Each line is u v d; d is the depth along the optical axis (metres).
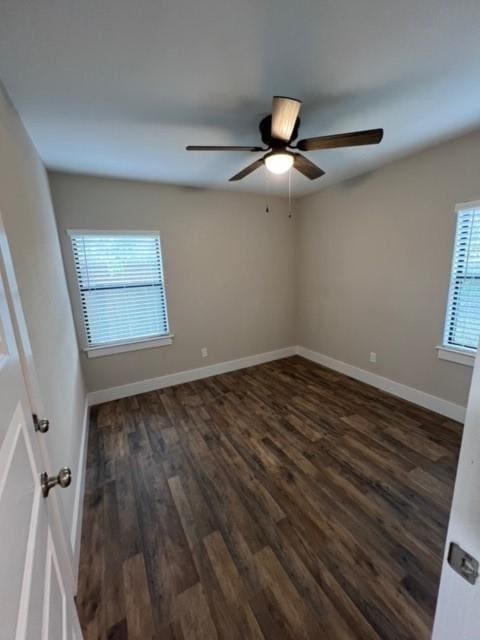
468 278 2.37
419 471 1.97
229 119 1.83
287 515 1.66
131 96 1.57
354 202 3.22
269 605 1.22
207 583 1.31
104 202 2.89
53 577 0.76
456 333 2.51
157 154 2.33
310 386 3.37
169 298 3.38
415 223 2.66
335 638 1.11
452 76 1.49
